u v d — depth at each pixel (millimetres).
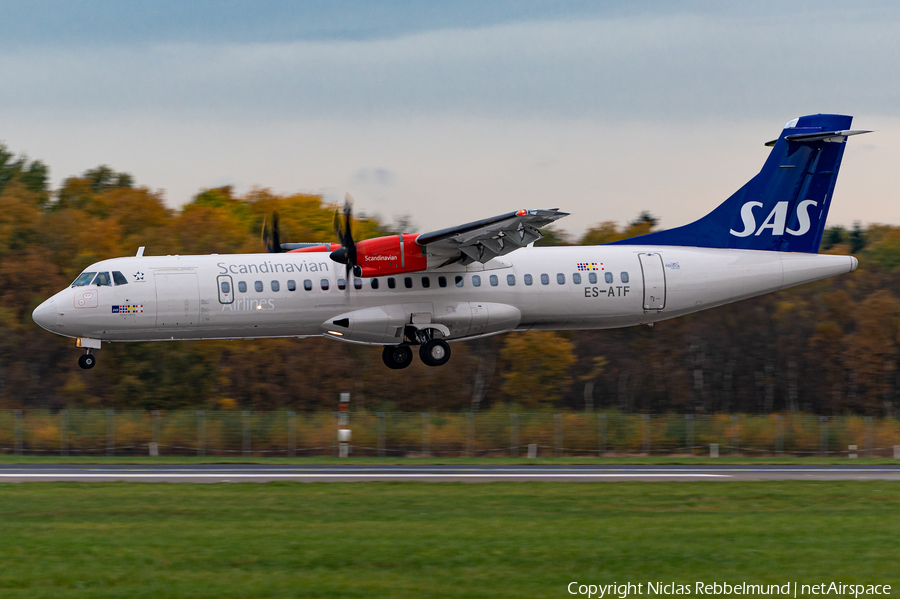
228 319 95750
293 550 46500
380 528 52562
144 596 39188
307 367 153500
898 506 64688
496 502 63938
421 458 105250
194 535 50062
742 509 62312
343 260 94375
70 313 92875
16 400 146875
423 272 98938
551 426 111562
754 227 107688
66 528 52219
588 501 64812
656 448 111812
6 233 165875
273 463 95188
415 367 157000
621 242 107062
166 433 107875
